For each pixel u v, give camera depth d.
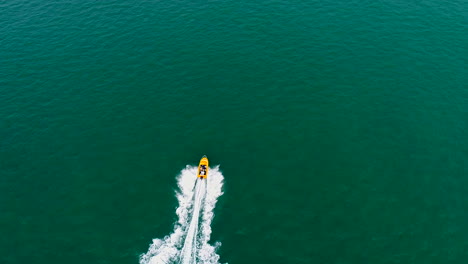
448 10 127.75
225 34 119.75
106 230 74.38
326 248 70.88
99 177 83.50
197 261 69.25
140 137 91.56
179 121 95.12
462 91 100.38
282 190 80.38
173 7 132.38
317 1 133.12
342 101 98.81
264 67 108.56
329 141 89.88
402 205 77.00
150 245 71.75
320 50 113.19
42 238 73.38
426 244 70.88
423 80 103.62
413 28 120.31
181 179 82.88
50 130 93.31
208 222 74.88
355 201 78.06
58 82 105.31
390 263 68.62
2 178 83.31
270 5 131.75
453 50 112.25
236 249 70.94
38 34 121.69
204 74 106.88
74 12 131.50
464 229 72.81
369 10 128.38
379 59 110.00
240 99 100.12
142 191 80.75
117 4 135.12
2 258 70.50
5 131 92.88
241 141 90.44
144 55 113.12
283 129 92.69
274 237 72.62
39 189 81.50
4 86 104.12
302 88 102.38
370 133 91.25
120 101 100.12
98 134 92.38
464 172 82.38
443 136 89.94
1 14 130.88
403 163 84.62
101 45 116.94
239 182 82.00
